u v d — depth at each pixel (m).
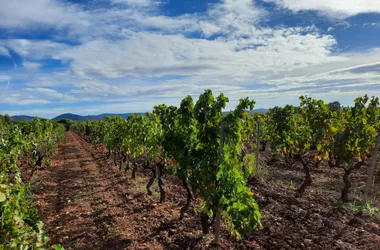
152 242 5.33
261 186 8.95
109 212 7.11
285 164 12.76
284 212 6.53
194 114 5.39
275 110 10.55
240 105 4.80
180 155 5.41
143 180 10.66
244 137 12.99
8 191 3.57
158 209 7.12
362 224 5.82
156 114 8.16
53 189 9.72
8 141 5.69
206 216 5.27
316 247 4.91
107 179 11.04
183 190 8.93
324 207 6.88
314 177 10.26
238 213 4.25
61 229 6.19
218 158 4.86
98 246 5.32
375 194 7.98
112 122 16.84
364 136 7.31
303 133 8.73
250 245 4.96
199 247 4.93
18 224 3.45
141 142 8.91
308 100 9.09
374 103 8.53
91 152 21.19
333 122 8.46
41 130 14.60
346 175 7.42
